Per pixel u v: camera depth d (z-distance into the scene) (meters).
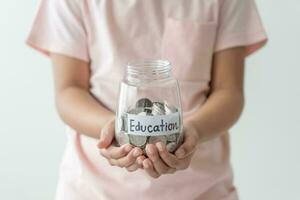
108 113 1.02
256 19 1.11
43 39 1.13
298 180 1.58
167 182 1.02
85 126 1.01
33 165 1.63
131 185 1.03
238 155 1.59
